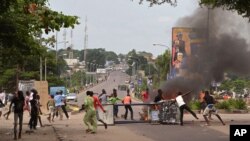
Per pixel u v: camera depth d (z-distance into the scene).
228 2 15.56
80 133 20.31
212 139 17.75
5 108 38.44
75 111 36.44
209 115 24.70
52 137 18.69
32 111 21.88
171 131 20.98
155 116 25.22
